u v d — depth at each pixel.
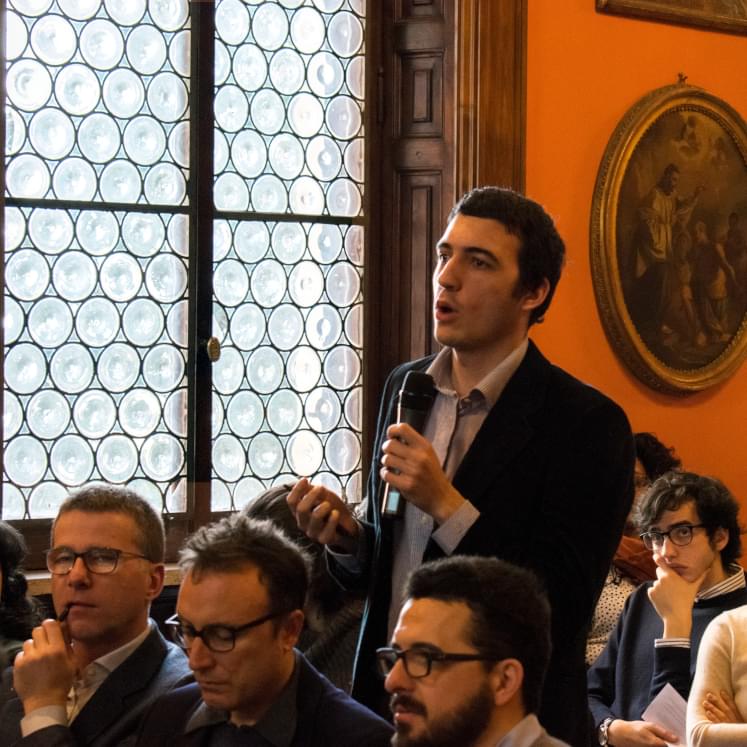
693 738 7.14
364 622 5.42
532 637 4.13
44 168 10.45
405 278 11.77
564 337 11.80
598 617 9.62
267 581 4.82
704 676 7.30
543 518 5.07
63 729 5.30
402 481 4.89
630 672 8.20
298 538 6.48
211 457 11.11
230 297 11.24
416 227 11.70
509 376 5.24
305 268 11.60
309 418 11.61
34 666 5.40
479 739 4.07
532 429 5.14
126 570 5.88
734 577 8.20
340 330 11.77
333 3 11.73
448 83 11.51
